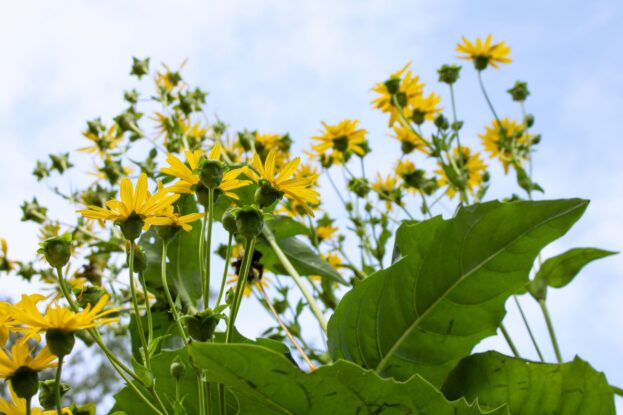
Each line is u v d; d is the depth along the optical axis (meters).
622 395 0.82
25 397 0.57
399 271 0.78
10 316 0.56
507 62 1.31
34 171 1.29
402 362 0.77
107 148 1.25
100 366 3.79
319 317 0.92
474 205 0.77
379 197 1.33
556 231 0.75
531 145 1.36
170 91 1.28
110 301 1.07
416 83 1.25
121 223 0.64
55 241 0.61
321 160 1.28
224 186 0.67
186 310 0.88
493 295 0.77
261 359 0.58
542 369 0.75
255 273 0.94
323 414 0.60
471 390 0.76
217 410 0.75
